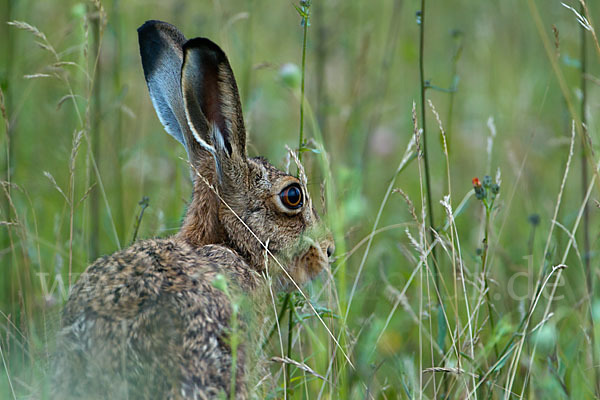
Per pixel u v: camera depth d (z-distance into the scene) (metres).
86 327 7.59
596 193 12.83
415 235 12.82
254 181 9.73
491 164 15.50
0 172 12.12
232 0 18.19
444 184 14.08
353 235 12.07
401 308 11.35
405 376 9.70
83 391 7.36
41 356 8.94
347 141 14.57
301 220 9.98
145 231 11.55
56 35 14.85
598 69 17.16
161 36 10.15
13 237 11.42
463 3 20.30
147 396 7.29
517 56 18.08
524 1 19.38
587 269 11.11
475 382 9.33
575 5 17.77
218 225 9.70
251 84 15.46
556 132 15.82
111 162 13.66
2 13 14.85
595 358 9.77
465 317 10.90
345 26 17.70
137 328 7.51
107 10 15.79
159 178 13.65
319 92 14.77
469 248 12.97
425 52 18.98
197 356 7.54
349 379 9.63
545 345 9.72
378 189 14.60
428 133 16.42
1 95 10.58
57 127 13.87
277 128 16.05
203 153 9.93
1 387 8.90
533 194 14.35
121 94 12.60
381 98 15.96
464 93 17.50
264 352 9.51
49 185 12.96
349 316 10.45
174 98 10.10
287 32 18.80
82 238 11.32
